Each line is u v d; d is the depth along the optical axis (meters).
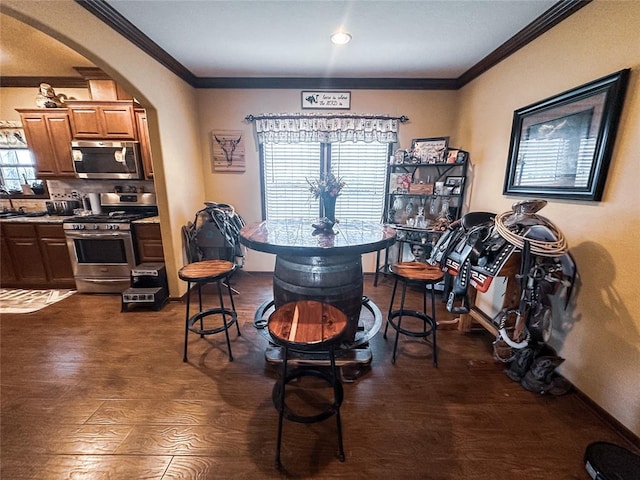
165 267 3.00
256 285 3.53
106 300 3.04
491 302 2.59
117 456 1.34
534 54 2.07
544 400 1.70
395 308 2.92
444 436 1.46
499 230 1.74
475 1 1.81
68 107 3.07
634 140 1.38
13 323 2.56
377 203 3.71
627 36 1.41
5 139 3.50
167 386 1.80
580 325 1.68
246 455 1.35
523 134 2.13
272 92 3.36
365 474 1.27
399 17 2.00
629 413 1.42
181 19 2.04
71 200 3.57
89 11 1.81
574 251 1.72
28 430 1.47
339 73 3.12
